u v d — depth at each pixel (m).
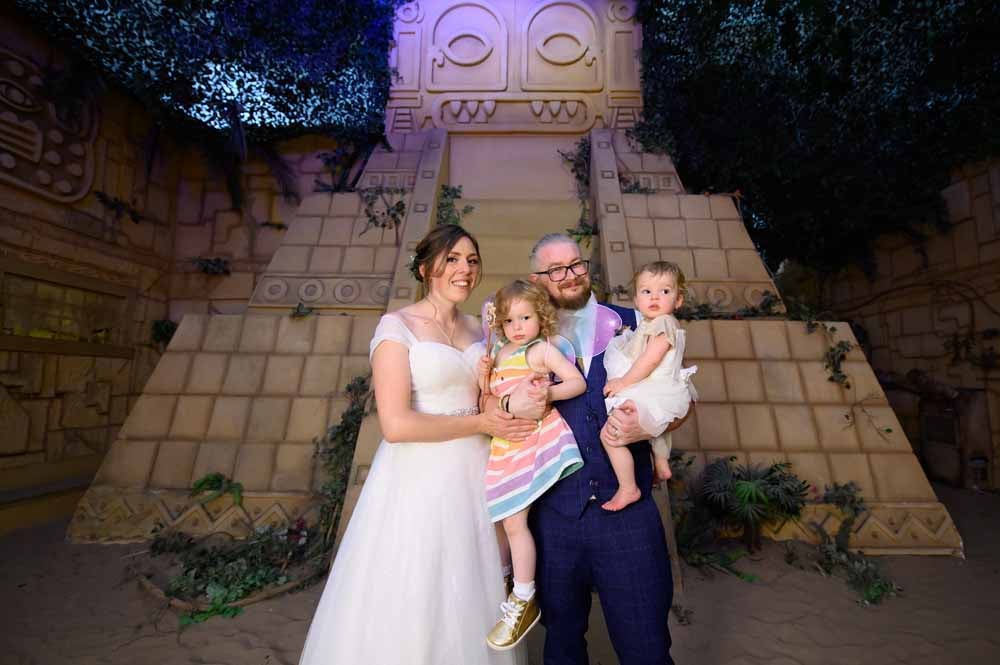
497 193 7.45
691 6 6.75
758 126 6.82
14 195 5.09
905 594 3.28
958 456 6.39
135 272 6.66
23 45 5.21
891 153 6.40
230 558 3.52
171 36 5.88
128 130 6.54
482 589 1.68
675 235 5.78
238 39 6.33
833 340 4.65
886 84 5.90
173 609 3.05
